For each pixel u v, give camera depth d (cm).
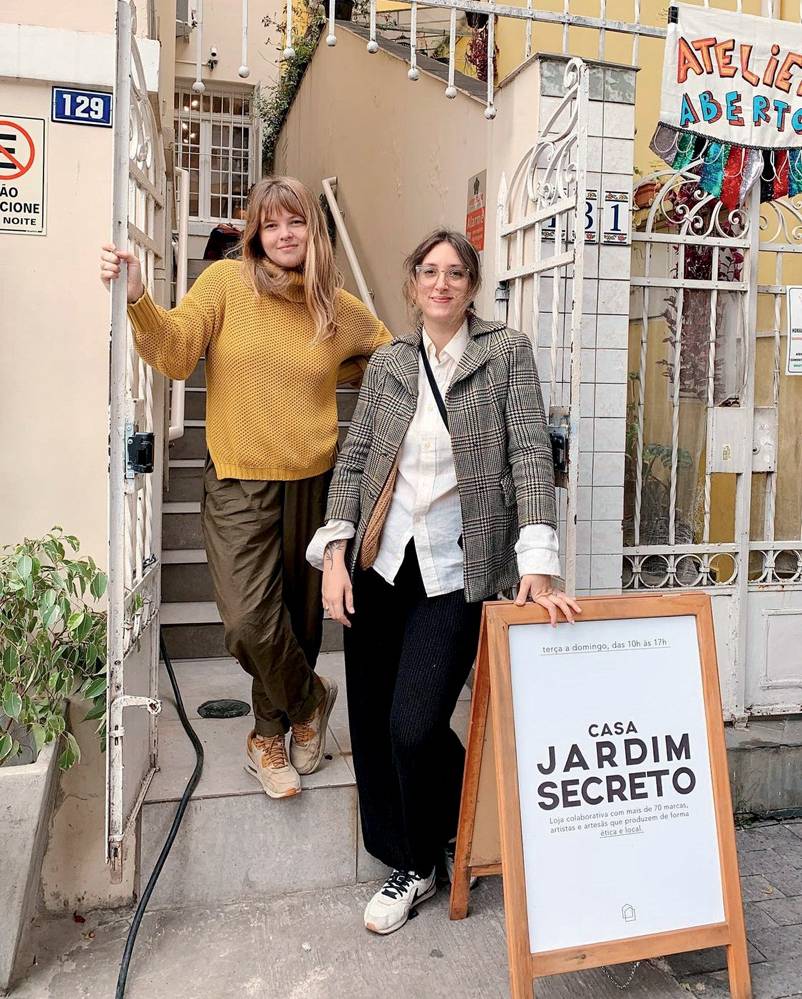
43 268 251
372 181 569
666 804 222
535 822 210
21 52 241
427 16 625
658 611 230
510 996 221
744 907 267
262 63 940
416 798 238
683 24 310
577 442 257
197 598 397
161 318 217
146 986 222
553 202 280
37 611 240
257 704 259
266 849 261
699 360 344
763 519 360
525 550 220
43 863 248
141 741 248
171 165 505
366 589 246
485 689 232
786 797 327
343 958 234
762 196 342
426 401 234
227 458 241
